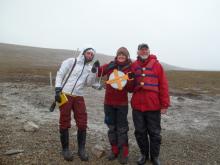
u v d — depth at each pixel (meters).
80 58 6.19
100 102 13.91
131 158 6.65
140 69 6.09
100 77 6.36
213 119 11.84
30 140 7.09
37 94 14.89
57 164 5.97
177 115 12.05
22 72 33.69
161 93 6.02
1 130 7.69
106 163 6.23
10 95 14.18
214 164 6.73
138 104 6.09
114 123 6.41
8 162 5.90
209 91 23.09
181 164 6.58
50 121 9.19
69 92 6.12
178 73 45.38
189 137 8.78
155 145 6.17
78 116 6.24
